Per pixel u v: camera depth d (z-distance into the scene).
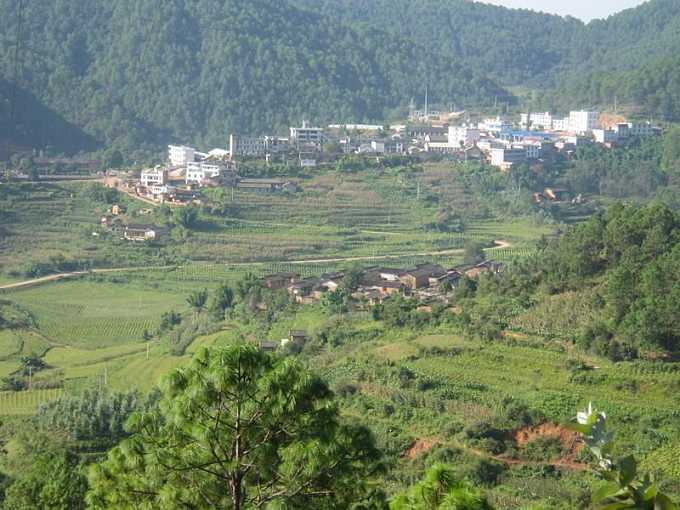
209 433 54.91
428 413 144.12
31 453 142.25
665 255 166.50
